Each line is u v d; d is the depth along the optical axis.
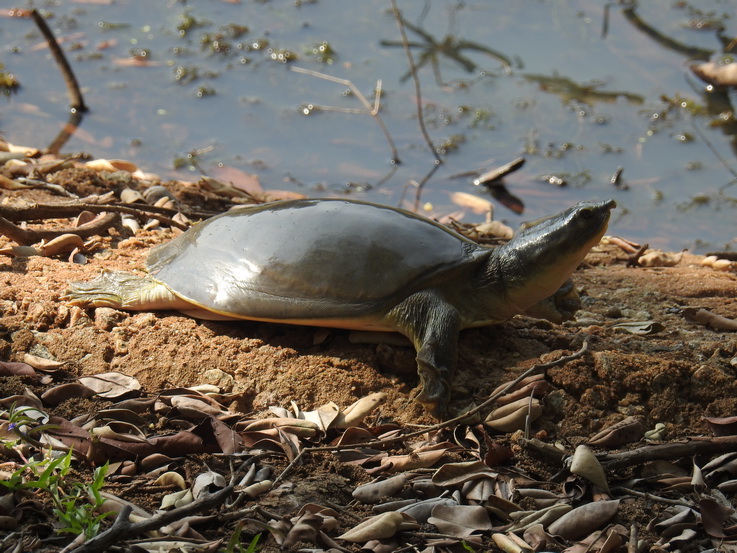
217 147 8.49
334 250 4.04
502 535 3.21
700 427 3.95
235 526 3.12
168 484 3.35
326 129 8.87
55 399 3.80
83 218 5.69
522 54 10.28
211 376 4.04
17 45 10.12
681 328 4.90
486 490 3.47
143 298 4.43
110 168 6.98
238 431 3.70
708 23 10.68
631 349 4.45
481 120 9.06
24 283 4.71
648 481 3.65
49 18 10.80
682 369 4.08
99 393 3.86
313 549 3.04
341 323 4.02
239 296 4.10
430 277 3.99
